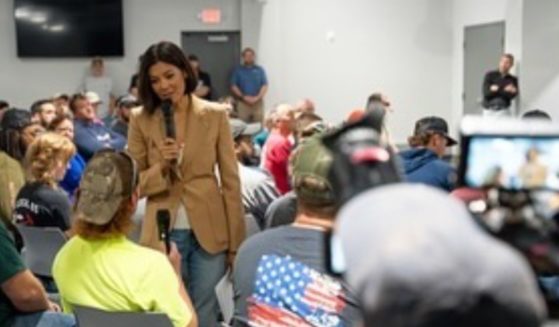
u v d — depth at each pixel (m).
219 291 2.87
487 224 0.69
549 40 9.43
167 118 2.80
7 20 10.54
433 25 11.35
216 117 2.85
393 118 11.35
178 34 11.03
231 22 11.14
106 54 10.80
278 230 1.88
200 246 2.86
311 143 1.80
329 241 0.86
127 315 2.08
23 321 2.35
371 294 0.60
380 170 0.71
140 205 3.07
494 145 0.78
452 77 11.45
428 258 0.59
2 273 2.30
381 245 0.61
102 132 6.29
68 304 2.29
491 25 10.25
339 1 11.13
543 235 0.68
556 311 0.70
